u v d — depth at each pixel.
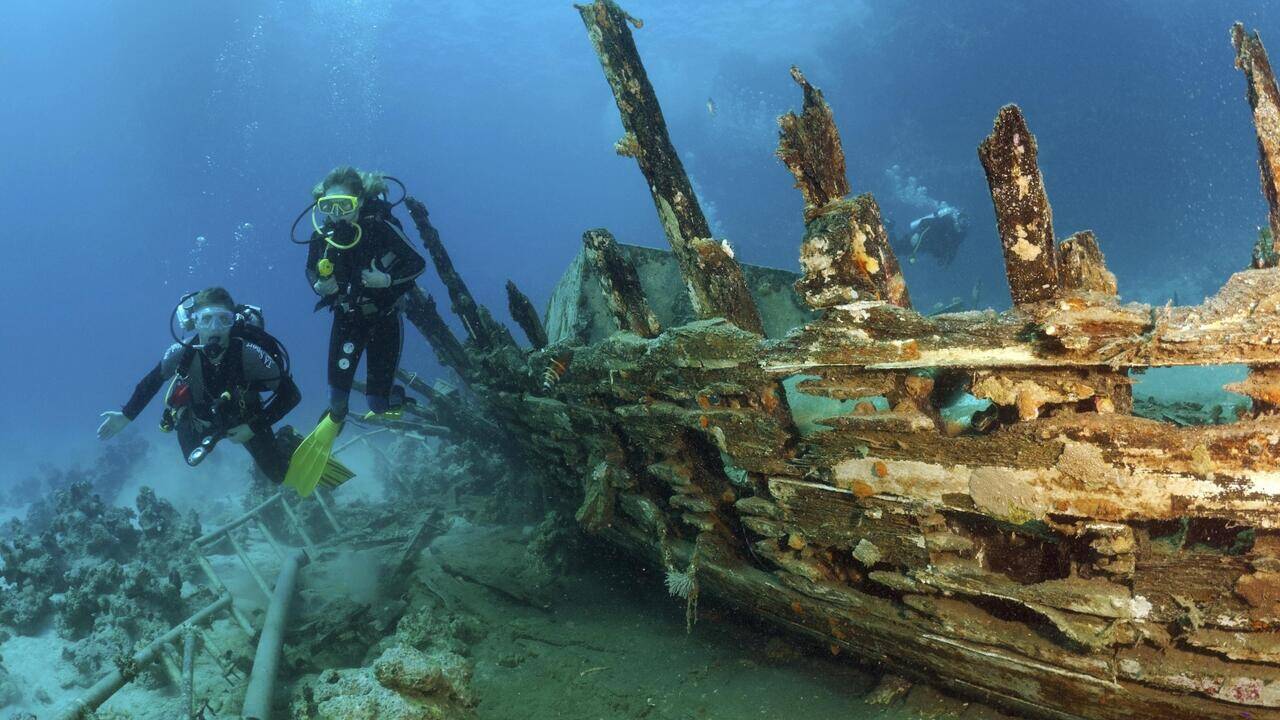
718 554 3.72
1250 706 2.23
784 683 3.66
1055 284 2.26
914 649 3.00
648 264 5.92
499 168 115.44
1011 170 2.23
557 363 4.46
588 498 4.34
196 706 4.47
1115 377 2.24
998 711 3.06
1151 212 52.69
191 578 6.54
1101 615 2.35
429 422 8.26
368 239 4.81
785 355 2.88
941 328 2.44
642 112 3.57
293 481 5.30
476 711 3.99
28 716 3.83
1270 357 1.96
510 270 127.69
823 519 3.02
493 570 5.89
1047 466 2.34
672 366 3.47
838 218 2.63
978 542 2.78
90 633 5.63
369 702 3.30
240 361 5.10
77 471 14.90
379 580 6.33
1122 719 2.55
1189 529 2.51
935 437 2.57
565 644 4.57
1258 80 2.17
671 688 3.84
